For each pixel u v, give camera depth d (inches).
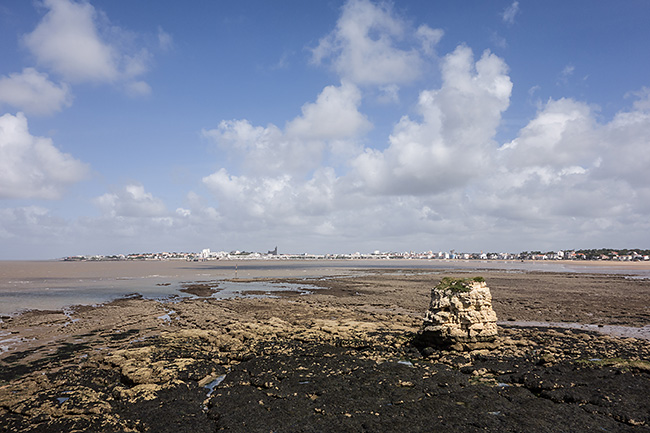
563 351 972.6
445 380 769.6
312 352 961.5
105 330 1283.2
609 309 1776.6
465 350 975.6
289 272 5290.4
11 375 828.0
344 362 878.4
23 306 1865.2
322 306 1851.6
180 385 742.5
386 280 3587.6
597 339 1120.2
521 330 1269.7
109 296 2292.1
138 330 1280.8
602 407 637.9
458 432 560.4
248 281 3484.3
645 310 1755.7
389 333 1175.0
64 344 1099.9
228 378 788.0
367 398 683.4
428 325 1017.5
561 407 648.4
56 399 678.5
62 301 2052.2
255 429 570.6
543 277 3912.4
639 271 5369.1
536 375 778.2
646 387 723.4
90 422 589.3
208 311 1667.1
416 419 602.9
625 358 905.5
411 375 797.9
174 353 952.9
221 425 583.5
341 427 577.6
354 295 2348.7
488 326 1014.4
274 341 1071.0
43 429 567.8
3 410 633.6
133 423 592.4
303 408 643.5
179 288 2800.2
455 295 1008.9
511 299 2108.8
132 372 788.6
